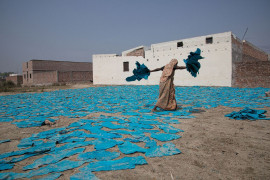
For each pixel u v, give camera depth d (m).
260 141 3.16
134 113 5.89
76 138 3.54
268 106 6.39
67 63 41.75
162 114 5.59
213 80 16.91
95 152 2.83
